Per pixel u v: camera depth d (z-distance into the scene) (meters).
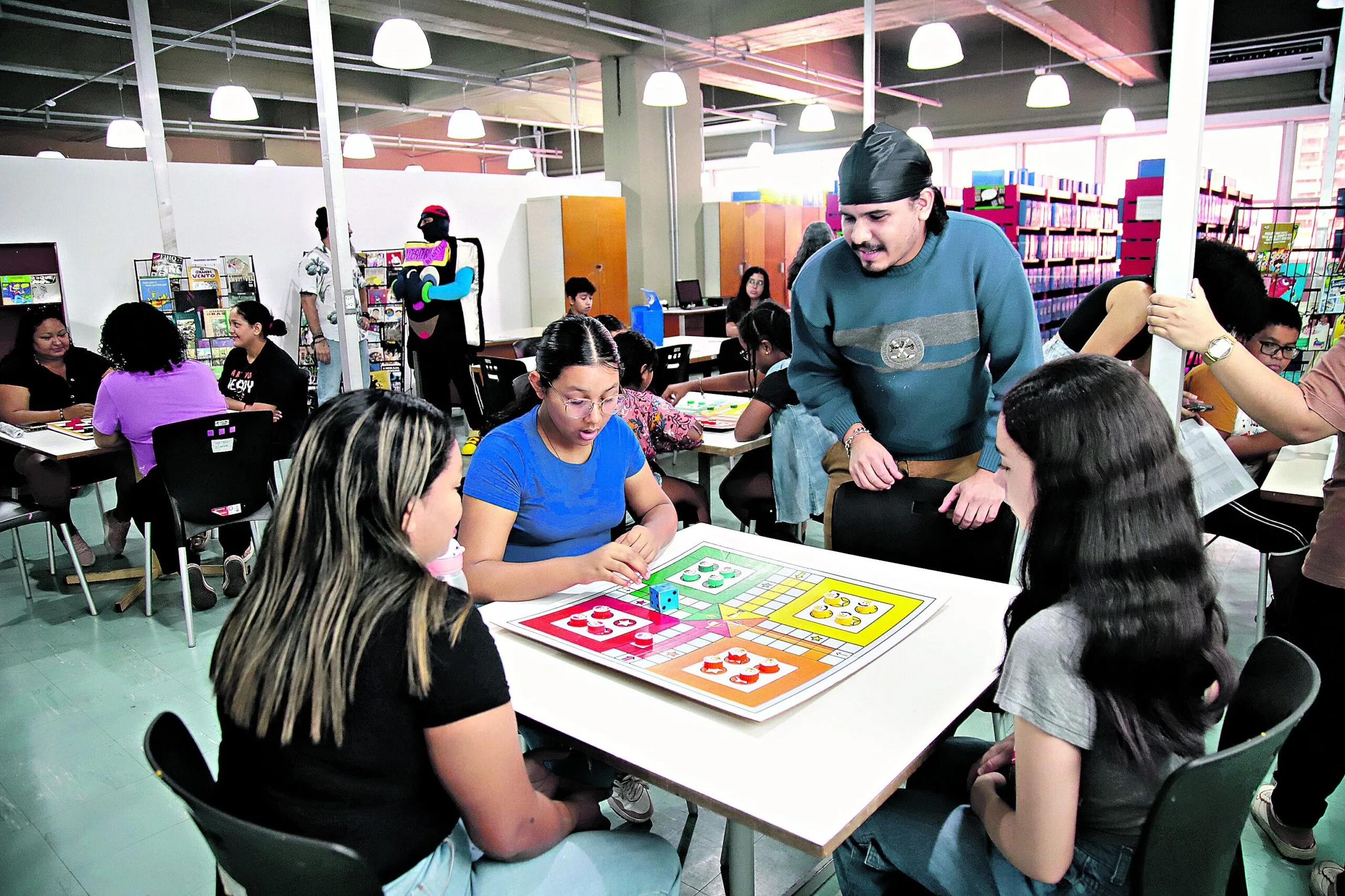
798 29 8.87
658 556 2.02
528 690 1.41
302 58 10.11
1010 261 2.06
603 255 9.20
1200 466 1.73
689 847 2.14
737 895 1.42
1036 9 8.43
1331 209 4.75
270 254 7.29
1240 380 1.58
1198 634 1.01
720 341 7.04
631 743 1.24
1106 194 12.77
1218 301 2.06
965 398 2.24
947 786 1.52
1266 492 2.48
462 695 1.04
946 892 1.28
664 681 1.39
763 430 3.38
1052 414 1.05
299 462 1.05
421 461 1.07
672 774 1.16
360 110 12.70
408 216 8.13
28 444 3.60
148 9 5.80
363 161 15.72
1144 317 2.08
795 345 2.43
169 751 1.08
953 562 2.05
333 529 1.04
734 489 3.56
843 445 2.46
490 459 1.87
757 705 1.31
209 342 6.15
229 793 1.09
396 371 6.75
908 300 2.13
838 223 7.78
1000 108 13.04
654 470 3.36
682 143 10.43
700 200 10.80
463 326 6.54
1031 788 1.04
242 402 4.50
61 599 3.84
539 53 10.65
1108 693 1.00
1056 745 1.01
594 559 1.75
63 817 2.33
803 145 15.41
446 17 8.08
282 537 1.05
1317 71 10.64
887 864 1.38
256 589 1.06
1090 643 1.01
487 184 8.72
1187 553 1.02
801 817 1.07
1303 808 1.98
